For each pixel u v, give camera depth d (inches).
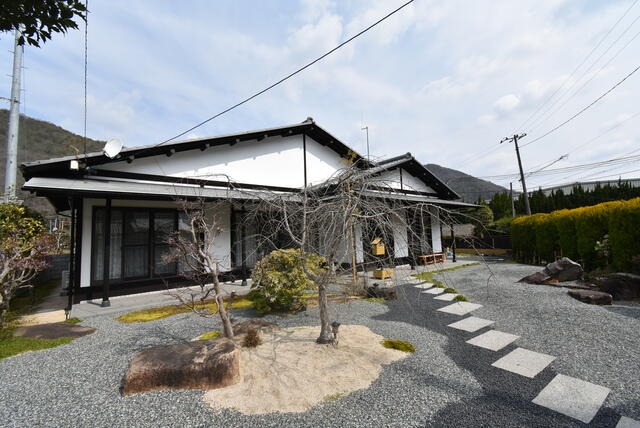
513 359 133.3
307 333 167.3
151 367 115.0
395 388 110.3
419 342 155.0
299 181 416.2
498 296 247.3
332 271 149.5
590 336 154.8
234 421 93.4
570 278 281.6
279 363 129.3
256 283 212.2
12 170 339.0
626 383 110.1
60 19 111.9
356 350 142.3
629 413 92.8
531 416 92.6
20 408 102.0
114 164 283.4
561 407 96.9
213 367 115.0
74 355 145.9
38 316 217.8
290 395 106.3
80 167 254.8
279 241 251.4
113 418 95.8
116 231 278.7
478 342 154.3
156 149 297.3
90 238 264.2
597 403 98.5
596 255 318.0
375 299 249.8
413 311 213.8
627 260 265.3
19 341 163.3
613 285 233.8
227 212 340.5
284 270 214.2
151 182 300.2
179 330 181.0
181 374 114.5
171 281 302.7
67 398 108.0
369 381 115.3
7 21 106.3
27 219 236.4
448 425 88.9
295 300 219.1
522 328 172.6
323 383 113.7
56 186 216.5
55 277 442.3
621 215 271.6
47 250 239.3
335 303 240.8
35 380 121.3
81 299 256.4
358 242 226.1
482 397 104.0
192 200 273.9
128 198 254.2
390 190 178.4
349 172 152.9
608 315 184.2
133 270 284.5
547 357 134.2
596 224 316.8
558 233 398.6
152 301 253.9
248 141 373.7
